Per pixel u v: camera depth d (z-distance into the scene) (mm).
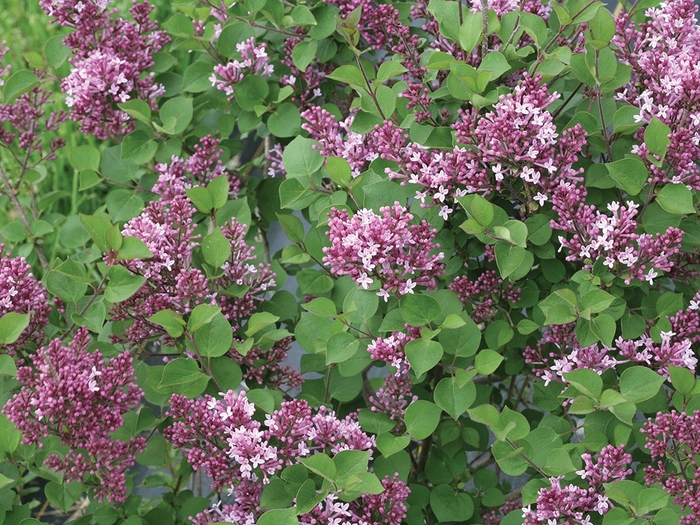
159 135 1646
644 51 1531
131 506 1535
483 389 1555
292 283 2184
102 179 1676
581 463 1452
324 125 1539
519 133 1432
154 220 1517
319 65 1695
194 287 1487
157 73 1686
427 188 1485
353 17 1510
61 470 1465
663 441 1413
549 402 1521
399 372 1463
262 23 1685
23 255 1737
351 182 1496
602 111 1500
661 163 1440
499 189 1475
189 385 1455
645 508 1375
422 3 1628
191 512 1558
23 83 1650
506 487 1696
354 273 1431
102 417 1449
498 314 1558
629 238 1437
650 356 1460
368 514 1438
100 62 1606
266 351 1535
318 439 1450
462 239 1524
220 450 1452
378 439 1447
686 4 1484
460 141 1463
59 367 1441
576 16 1483
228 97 1675
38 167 1823
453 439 1534
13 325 1442
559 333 1506
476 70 1477
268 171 1740
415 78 1616
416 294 1434
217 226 1562
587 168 1528
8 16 2779
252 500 1449
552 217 1508
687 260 1516
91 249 1695
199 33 1653
